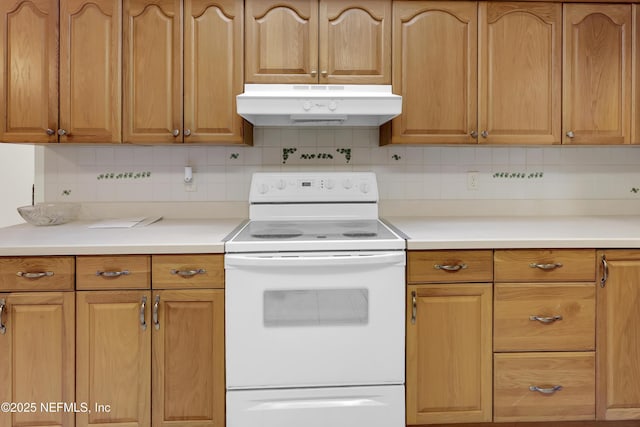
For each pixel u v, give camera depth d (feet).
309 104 5.39
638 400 5.27
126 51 5.94
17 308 4.80
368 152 7.21
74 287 4.83
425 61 6.12
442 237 5.19
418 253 5.05
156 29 5.94
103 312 4.85
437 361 5.12
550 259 5.14
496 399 5.18
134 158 7.05
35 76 5.90
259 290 4.88
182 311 4.90
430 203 7.30
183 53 5.97
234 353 4.91
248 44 5.99
